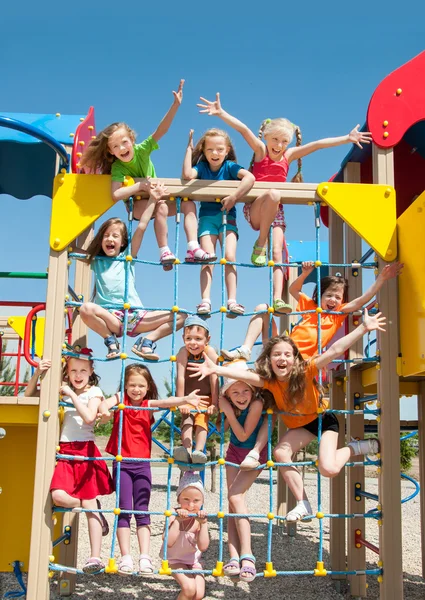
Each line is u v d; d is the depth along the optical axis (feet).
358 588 17.29
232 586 18.47
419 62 17.04
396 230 15.98
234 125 16.70
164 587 18.01
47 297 15.20
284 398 14.76
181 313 16.24
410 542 25.18
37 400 15.61
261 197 15.74
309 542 24.45
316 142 17.12
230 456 15.35
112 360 15.28
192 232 16.16
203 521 14.37
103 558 21.11
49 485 14.39
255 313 15.42
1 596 16.53
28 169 22.22
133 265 16.92
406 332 15.25
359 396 18.25
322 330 16.70
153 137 16.05
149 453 15.42
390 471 14.88
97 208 15.55
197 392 15.38
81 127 20.13
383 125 16.62
